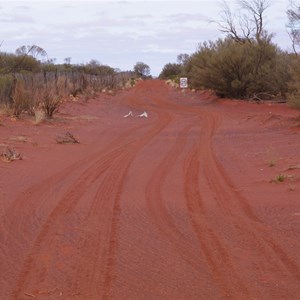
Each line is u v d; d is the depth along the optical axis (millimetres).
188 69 70062
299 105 25578
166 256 6953
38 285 5977
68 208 9516
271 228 8203
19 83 28594
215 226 8359
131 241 7598
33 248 7281
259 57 42469
